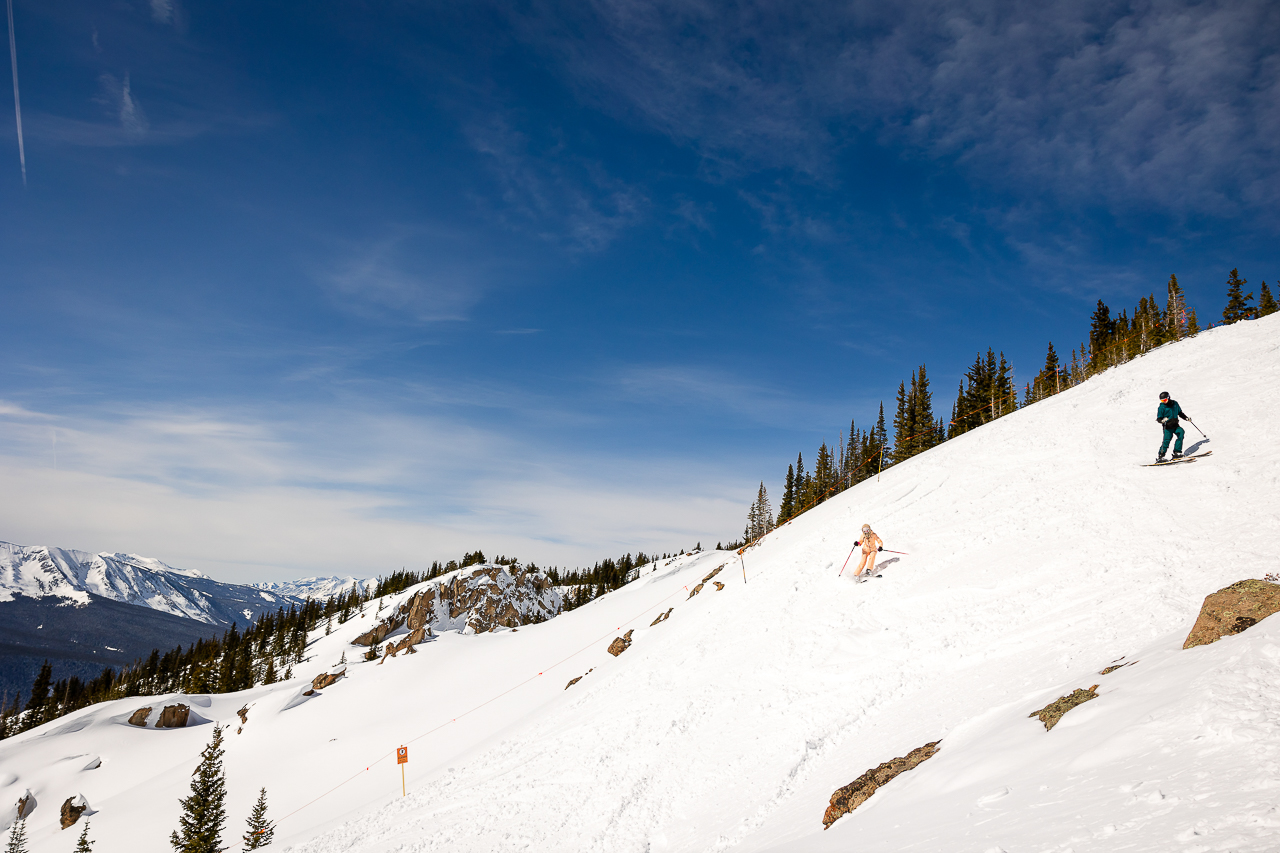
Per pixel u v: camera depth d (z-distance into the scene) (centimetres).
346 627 12744
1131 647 1024
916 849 606
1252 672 595
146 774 5834
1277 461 1583
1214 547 1329
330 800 4034
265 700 6438
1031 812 559
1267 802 390
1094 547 1582
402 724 4909
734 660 2125
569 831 1577
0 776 6025
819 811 1005
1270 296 6059
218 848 3978
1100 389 2941
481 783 2212
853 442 9800
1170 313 6047
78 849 4444
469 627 11919
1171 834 409
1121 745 596
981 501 2250
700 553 9075
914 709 1255
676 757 1709
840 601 2028
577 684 3378
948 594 1703
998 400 7450
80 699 14238
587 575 18450
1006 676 1169
